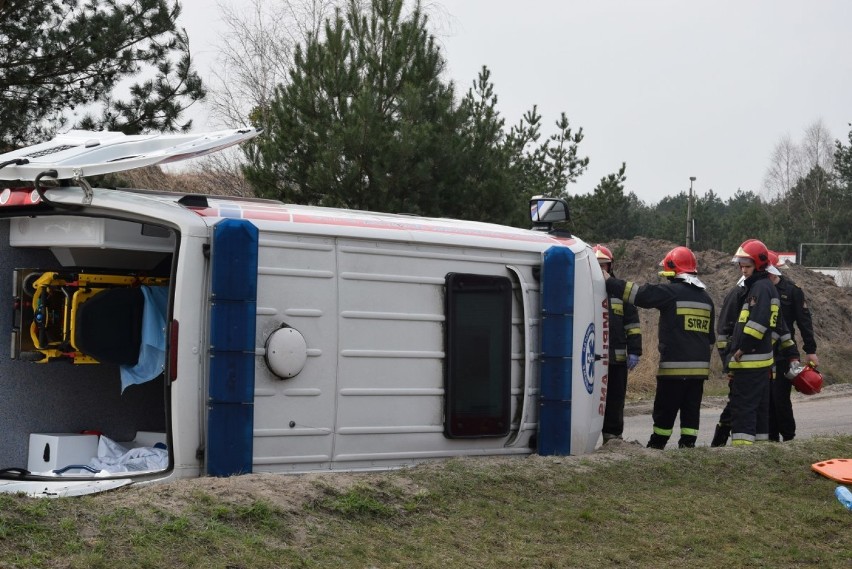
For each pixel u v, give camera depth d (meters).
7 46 16.12
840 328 33.72
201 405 6.62
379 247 7.41
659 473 8.09
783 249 72.94
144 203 6.69
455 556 5.86
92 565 4.80
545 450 8.27
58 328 7.27
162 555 5.06
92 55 16.19
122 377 7.49
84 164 6.82
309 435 7.05
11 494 5.61
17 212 7.12
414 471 7.10
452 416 7.73
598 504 7.12
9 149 16.14
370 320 7.35
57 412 7.79
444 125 16.23
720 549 6.66
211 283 6.62
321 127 16.00
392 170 15.68
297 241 7.01
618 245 23.73
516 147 20.28
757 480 8.35
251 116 27.16
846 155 87.69
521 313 8.23
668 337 10.04
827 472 8.55
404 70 16.44
